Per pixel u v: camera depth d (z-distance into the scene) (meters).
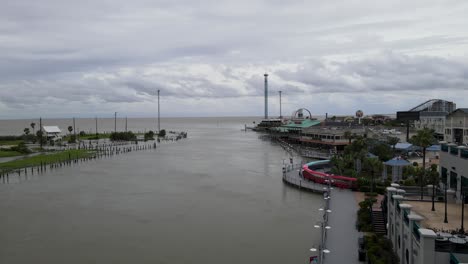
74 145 186.88
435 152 109.69
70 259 45.66
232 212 65.50
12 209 67.62
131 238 52.78
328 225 52.56
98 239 52.44
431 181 47.44
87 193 80.75
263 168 116.06
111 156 149.12
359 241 44.19
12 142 195.38
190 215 63.84
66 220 61.06
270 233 54.75
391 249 41.19
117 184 90.75
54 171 110.44
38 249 48.78
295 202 71.56
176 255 46.88
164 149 180.38
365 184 73.88
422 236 28.64
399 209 39.56
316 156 130.38
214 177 100.44
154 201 73.56
